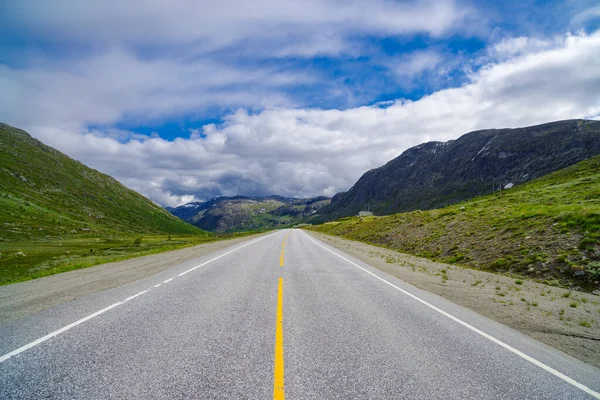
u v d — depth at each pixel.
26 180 126.69
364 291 9.35
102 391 3.54
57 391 3.53
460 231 22.78
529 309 7.95
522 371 4.46
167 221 182.12
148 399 3.39
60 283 9.85
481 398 3.69
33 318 6.11
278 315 6.60
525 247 15.16
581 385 4.13
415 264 16.52
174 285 9.51
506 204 30.94
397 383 3.93
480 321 6.70
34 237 67.25
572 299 9.20
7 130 175.88
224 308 7.03
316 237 46.84
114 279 10.55
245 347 4.87
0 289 8.96
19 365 4.12
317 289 9.41
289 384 3.79
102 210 145.00
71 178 160.88
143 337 5.18
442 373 4.28
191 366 4.18
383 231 36.62
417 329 6.05
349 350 4.91
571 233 14.55
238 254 19.39
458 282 11.48
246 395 3.52
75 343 4.88
